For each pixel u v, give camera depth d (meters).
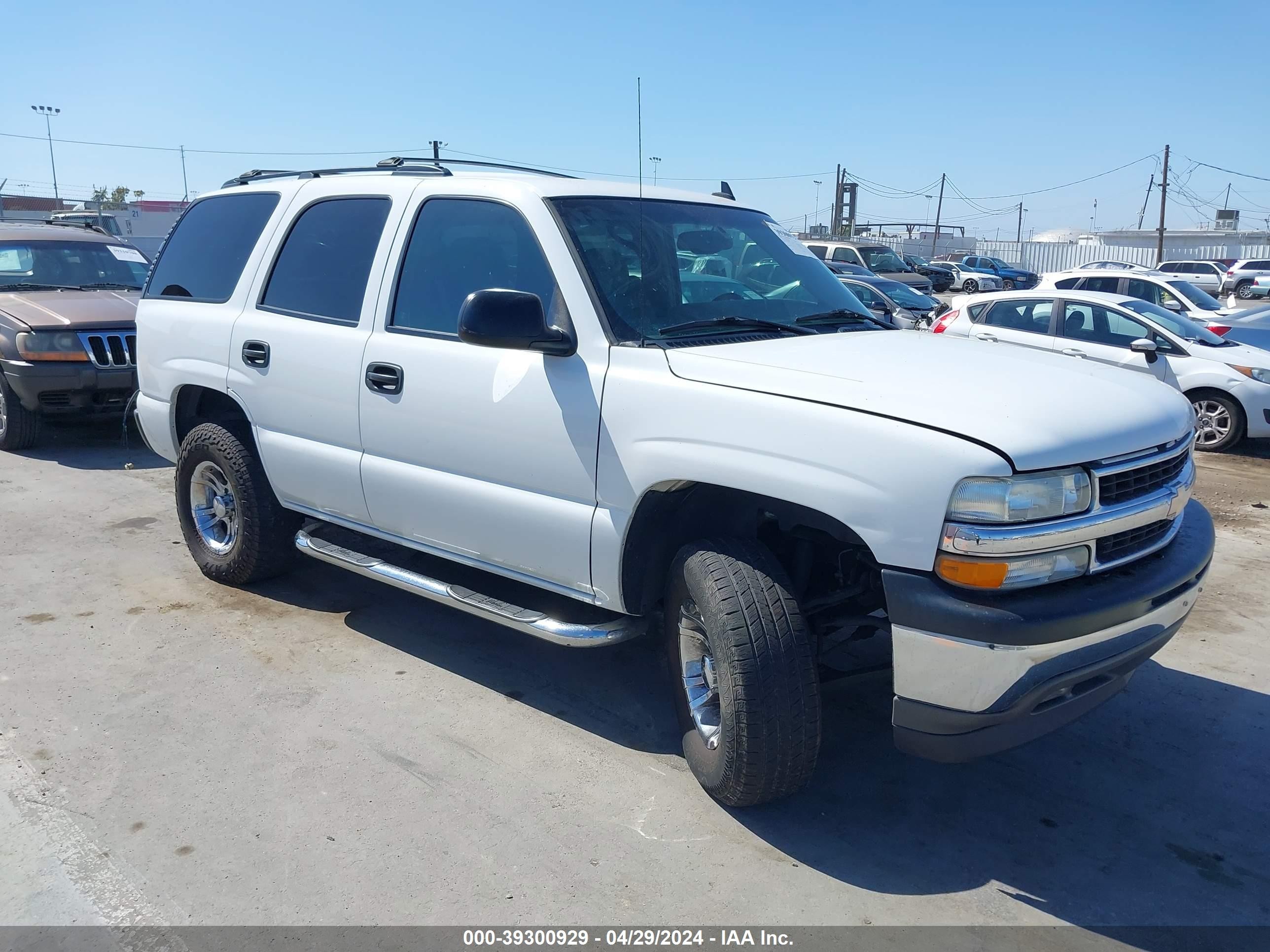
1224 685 4.33
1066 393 2.98
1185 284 12.54
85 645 4.50
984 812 3.35
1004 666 2.64
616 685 4.21
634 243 3.66
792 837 3.18
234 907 2.80
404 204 4.10
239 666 4.32
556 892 2.88
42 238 9.47
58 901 2.82
